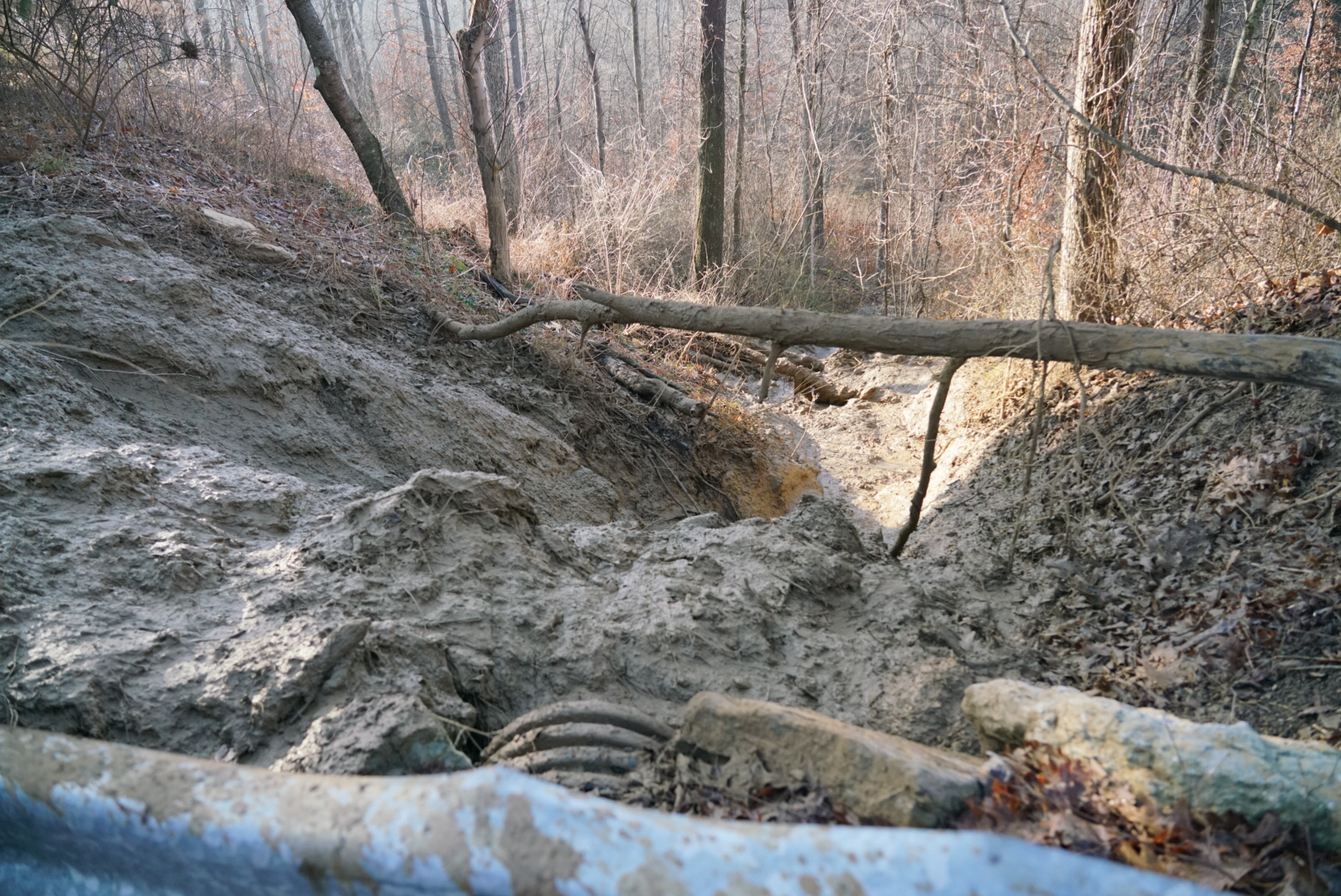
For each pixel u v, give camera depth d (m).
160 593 3.70
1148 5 9.81
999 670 4.26
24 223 6.41
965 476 7.95
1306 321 5.88
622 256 13.67
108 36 9.22
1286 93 10.77
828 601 4.77
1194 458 5.67
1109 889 1.58
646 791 2.85
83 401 5.21
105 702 3.05
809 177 17.67
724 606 4.25
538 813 1.77
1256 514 4.90
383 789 1.90
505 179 13.66
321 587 3.89
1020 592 5.38
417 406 7.29
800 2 18.89
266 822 1.85
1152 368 4.34
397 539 4.30
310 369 6.73
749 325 5.67
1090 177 7.56
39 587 3.49
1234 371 4.03
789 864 1.66
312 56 10.78
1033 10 11.48
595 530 5.54
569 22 26.09
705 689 3.78
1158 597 4.79
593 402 9.46
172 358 5.95
